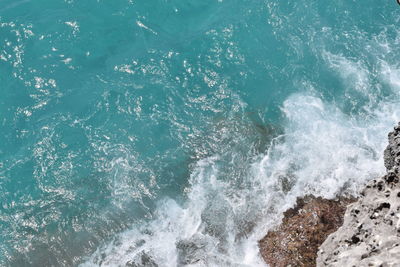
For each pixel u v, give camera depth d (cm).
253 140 2462
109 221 2247
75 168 2450
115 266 2064
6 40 2995
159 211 2256
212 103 2661
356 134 2395
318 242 1895
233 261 1973
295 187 2195
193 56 2878
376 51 2798
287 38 2928
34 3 3269
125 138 2548
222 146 2467
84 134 2570
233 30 2995
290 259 1872
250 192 2231
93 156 2488
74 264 2116
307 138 2422
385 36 2877
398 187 1384
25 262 2150
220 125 2561
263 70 2789
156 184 2364
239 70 2794
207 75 2781
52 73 2842
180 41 2977
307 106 2586
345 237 1417
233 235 2075
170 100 2684
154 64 2853
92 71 2859
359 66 2733
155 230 2180
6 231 2255
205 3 3216
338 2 3083
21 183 2405
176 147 2500
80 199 2339
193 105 2662
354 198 2080
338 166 2244
